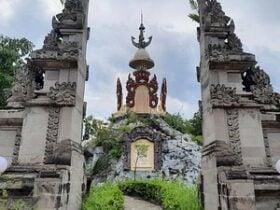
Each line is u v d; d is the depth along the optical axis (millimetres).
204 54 10836
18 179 8195
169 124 35625
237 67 10125
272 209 8188
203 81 11000
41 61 10008
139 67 40875
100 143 31406
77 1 11328
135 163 29375
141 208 17672
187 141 32250
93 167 26797
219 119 9367
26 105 9477
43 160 8930
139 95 38250
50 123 9273
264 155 9180
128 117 35531
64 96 9461
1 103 19719
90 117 32031
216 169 8617
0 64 22234
